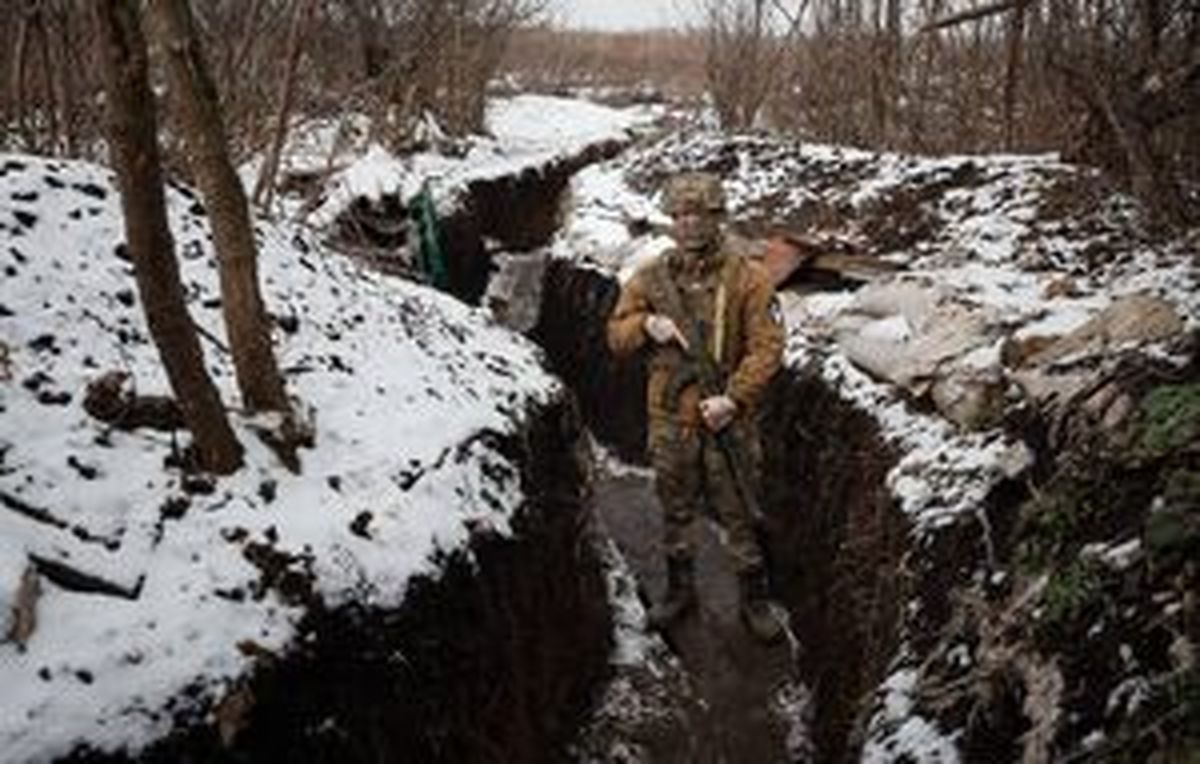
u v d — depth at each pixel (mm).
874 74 10148
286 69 6863
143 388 3574
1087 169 6918
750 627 4949
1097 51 6117
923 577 3830
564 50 22828
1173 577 2734
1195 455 3008
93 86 6098
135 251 3021
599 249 8406
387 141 11203
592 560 5109
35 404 3318
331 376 4117
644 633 5043
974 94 9562
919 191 7520
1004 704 2998
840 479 4961
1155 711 2488
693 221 4707
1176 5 5730
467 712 3416
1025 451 3795
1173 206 5867
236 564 3010
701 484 4965
